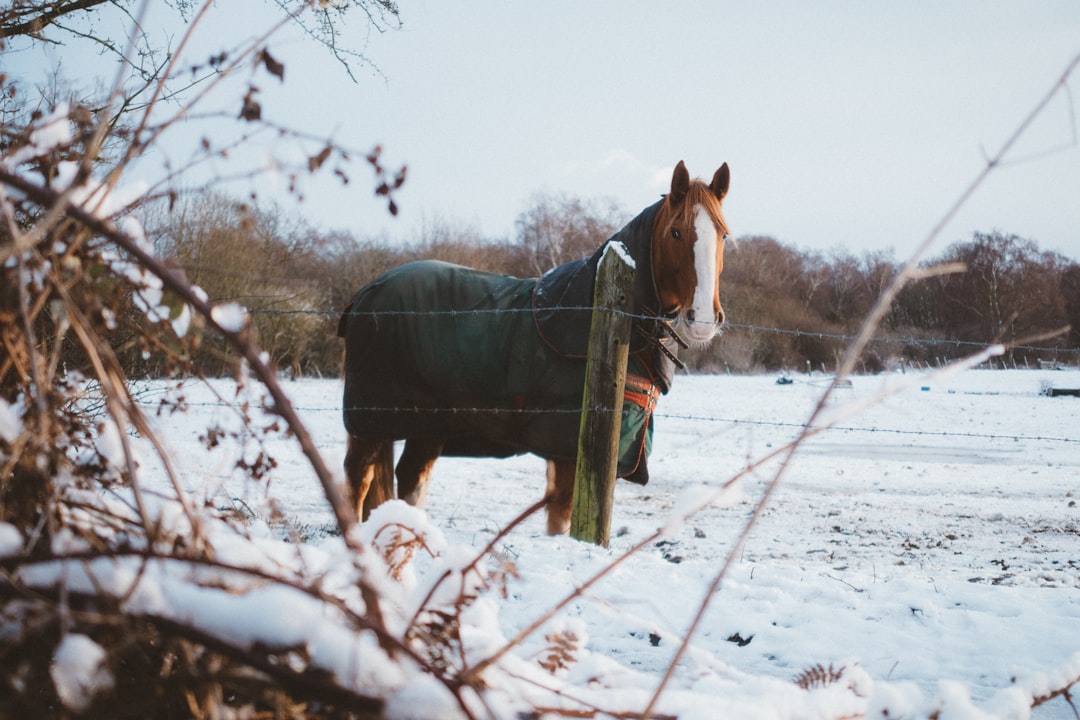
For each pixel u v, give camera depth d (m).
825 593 4.80
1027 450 15.89
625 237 6.07
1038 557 6.61
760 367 41.66
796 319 54.50
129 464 1.52
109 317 1.84
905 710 2.07
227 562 1.63
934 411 23.08
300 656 1.41
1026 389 31.66
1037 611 4.53
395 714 1.33
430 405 6.20
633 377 6.11
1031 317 58.09
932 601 4.73
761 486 11.20
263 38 1.65
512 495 9.79
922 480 12.03
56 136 1.88
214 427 1.98
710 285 5.69
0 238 1.81
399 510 2.01
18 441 1.64
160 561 1.47
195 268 1.89
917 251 1.28
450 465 12.51
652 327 6.08
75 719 1.38
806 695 1.96
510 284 6.32
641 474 6.27
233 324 1.39
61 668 1.31
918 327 58.16
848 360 1.33
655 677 2.12
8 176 1.36
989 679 3.60
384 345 6.23
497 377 6.04
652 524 8.09
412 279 6.32
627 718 1.63
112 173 1.65
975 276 59.62
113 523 1.76
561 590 4.48
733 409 23.27
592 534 5.96
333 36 5.03
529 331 6.03
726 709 1.79
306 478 9.56
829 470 12.86
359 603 1.71
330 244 27.73
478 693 1.38
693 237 5.73
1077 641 4.05
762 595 4.69
